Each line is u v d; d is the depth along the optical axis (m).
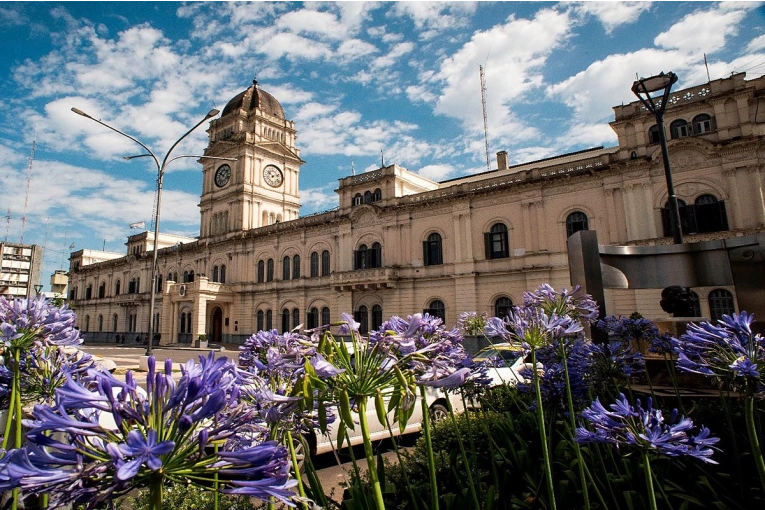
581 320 4.18
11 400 2.53
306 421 2.58
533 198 28.83
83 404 1.43
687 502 3.17
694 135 23.53
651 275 7.58
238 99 50.16
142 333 56.19
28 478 1.28
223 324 45.78
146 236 61.19
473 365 3.58
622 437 2.12
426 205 33.31
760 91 23.33
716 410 4.92
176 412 1.51
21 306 2.62
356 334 2.27
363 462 8.22
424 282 32.72
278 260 42.72
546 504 3.66
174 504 3.19
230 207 47.25
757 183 21.66
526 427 5.37
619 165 25.52
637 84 11.16
